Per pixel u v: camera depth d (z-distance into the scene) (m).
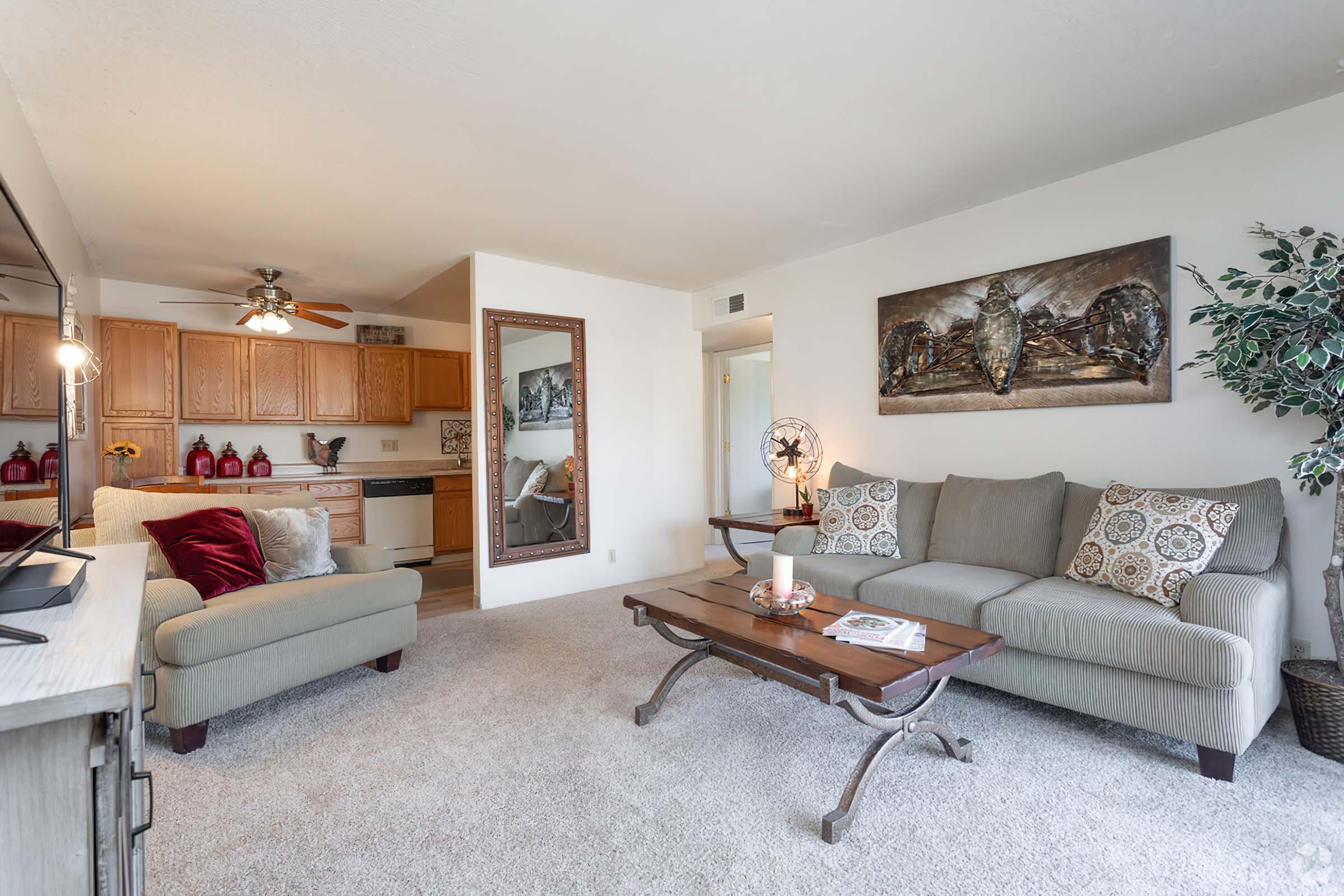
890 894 1.51
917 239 3.79
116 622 1.00
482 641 3.50
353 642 2.82
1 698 0.67
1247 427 2.62
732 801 1.92
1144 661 2.06
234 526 2.90
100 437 4.44
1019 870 1.58
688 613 2.35
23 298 1.33
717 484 7.14
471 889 1.55
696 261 4.50
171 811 1.89
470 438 6.66
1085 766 2.09
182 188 3.07
